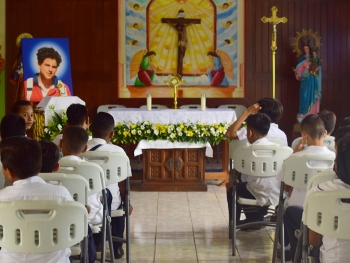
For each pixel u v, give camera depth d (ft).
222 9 37.63
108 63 37.58
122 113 27.12
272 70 35.06
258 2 37.73
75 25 37.35
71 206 9.16
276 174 15.70
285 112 38.04
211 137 26.30
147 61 37.58
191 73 37.73
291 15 37.73
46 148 11.87
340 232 9.51
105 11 37.37
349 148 9.74
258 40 37.78
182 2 37.58
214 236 19.06
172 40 37.60
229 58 37.76
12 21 37.09
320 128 14.03
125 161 14.42
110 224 15.46
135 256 16.94
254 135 16.72
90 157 14.42
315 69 35.88
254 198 16.83
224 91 37.88
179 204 23.95
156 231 19.76
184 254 17.13
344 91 38.19
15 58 36.96
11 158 9.47
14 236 9.09
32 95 31.32
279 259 16.46
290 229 13.16
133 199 24.93
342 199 10.23
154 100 37.65
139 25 37.50
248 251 17.30
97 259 14.84
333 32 37.91
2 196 9.49
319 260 11.19
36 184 9.59
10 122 15.08
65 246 9.29
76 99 25.64
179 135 26.00
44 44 31.63
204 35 37.73
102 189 13.14
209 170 29.09
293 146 19.07
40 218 9.07
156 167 26.71
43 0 37.14
